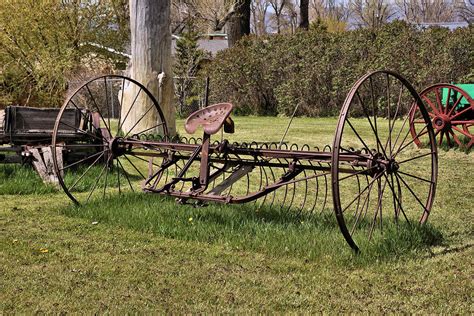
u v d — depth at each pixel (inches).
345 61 838.5
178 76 1005.8
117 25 901.2
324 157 221.8
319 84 858.1
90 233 236.5
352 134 592.1
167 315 160.6
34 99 827.4
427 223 245.0
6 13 773.9
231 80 928.3
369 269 195.2
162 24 499.2
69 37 817.5
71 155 357.1
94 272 192.2
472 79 739.4
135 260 203.9
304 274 190.7
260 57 918.4
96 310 163.5
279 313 162.4
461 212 283.6
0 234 234.7
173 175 372.5
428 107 724.0
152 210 257.9
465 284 184.1
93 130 364.2
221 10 1496.1
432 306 168.1
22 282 183.2
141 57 497.4
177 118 921.5
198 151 252.2
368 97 814.5
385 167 214.1
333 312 163.5
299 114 879.7
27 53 789.2
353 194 325.4
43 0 783.1
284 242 214.8
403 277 189.2
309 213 265.9
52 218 260.1
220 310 163.8
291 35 907.4
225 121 255.8
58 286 180.1
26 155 345.7
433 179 241.1
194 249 215.6
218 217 249.6
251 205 273.1
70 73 815.7
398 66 774.5
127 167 396.5
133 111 501.7
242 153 240.7
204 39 1396.4
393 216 264.5
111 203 274.4
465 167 405.1
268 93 925.8
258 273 191.9
